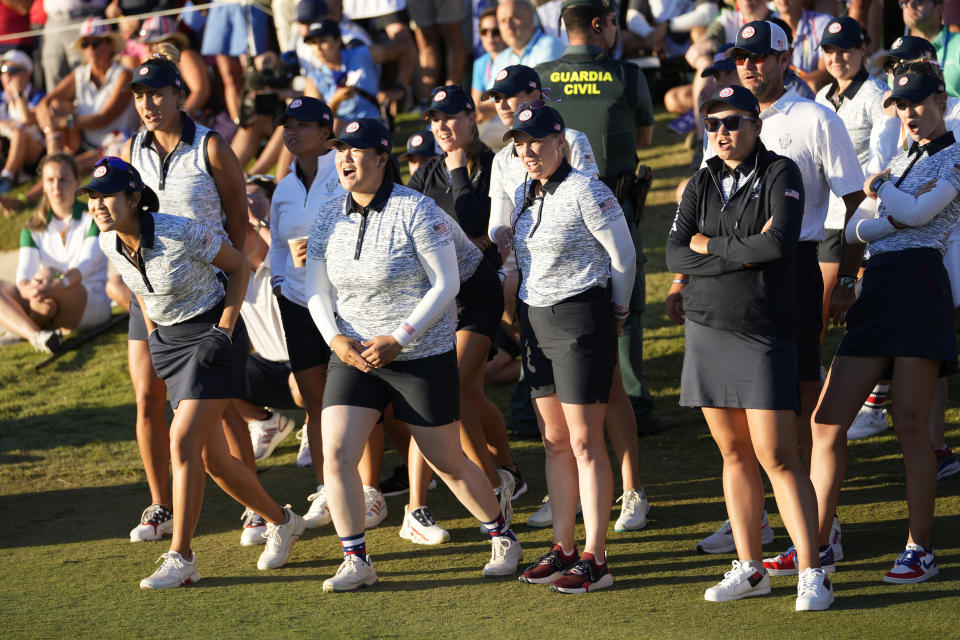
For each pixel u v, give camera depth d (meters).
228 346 18.03
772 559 17.53
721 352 16.03
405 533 20.20
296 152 20.92
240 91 43.16
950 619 15.12
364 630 15.62
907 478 16.89
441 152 22.44
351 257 17.06
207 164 19.66
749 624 15.27
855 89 22.92
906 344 16.47
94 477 24.50
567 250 17.05
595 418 17.22
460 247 19.47
